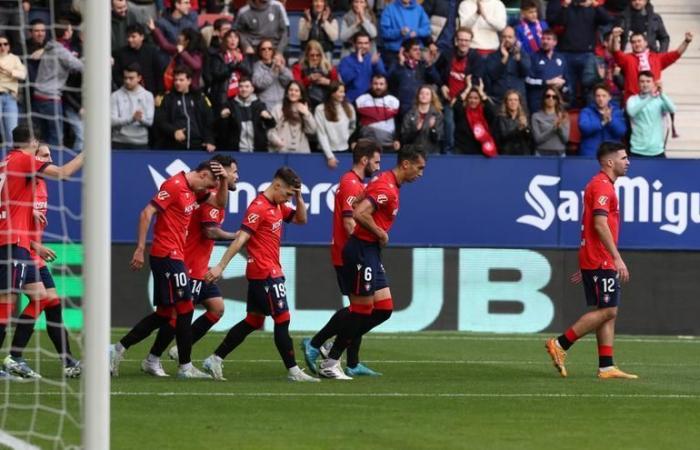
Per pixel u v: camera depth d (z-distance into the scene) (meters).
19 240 40.09
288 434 30.22
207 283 40.56
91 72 26.03
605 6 70.88
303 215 42.78
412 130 61.19
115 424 31.42
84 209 25.98
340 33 67.25
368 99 61.56
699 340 59.56
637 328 62.03
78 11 60.03
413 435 30.31
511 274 61.81
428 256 61.47
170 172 60.12
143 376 42.19
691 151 71.44
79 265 57.94
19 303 48.97
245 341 54.75
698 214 62.12
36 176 39.81
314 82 63.06
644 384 41.53
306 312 60.72
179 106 60.19
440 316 61.53
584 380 42.47
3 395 36.75
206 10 72.00
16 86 56.84
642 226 62.03
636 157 62.66
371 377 42.84
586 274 42.97
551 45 65.00
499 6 66.94
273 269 40.81
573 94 66.88
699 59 74.69
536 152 63.12
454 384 40.81
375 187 41.25
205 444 28.73
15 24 59.41
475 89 62.19
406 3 65.62
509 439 29.98
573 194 61.88
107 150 26.09
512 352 52.19
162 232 40.88
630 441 30.05
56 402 35.47
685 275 62.16
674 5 76.38
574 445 29.33
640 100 63.06
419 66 63.31
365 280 41.75
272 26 65.25
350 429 31.08
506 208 61.84
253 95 61.25
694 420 33.59
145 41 62.84
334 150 60.88
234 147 61.00
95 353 25.73
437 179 61.50
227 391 38.25
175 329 41.91
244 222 40.41
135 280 60.00
